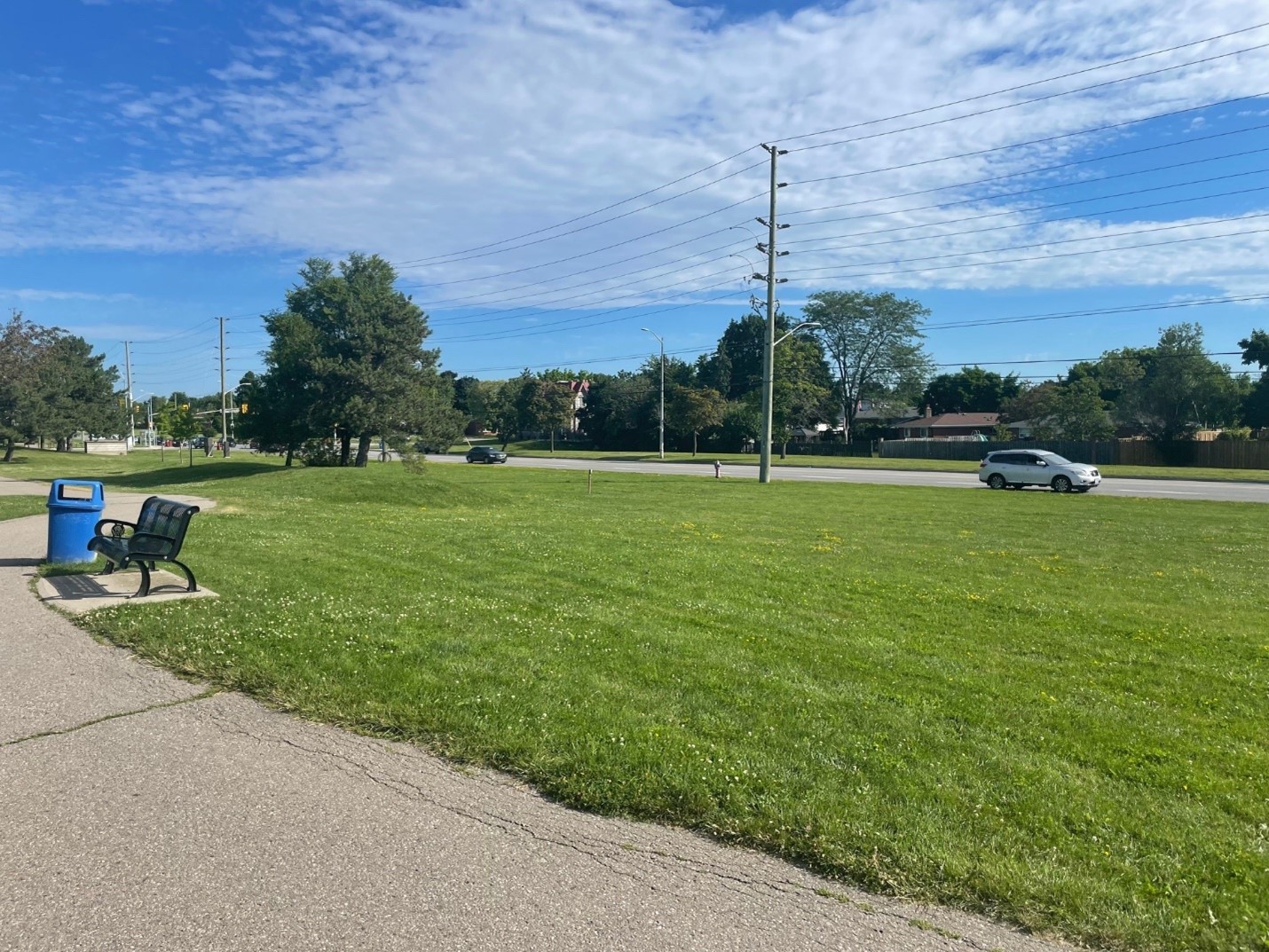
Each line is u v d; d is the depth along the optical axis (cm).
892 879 379
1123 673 744
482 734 521
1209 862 405
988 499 2991
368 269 4659
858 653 756
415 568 1102
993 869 387
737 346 10862
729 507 2484
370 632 741
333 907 345
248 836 402
